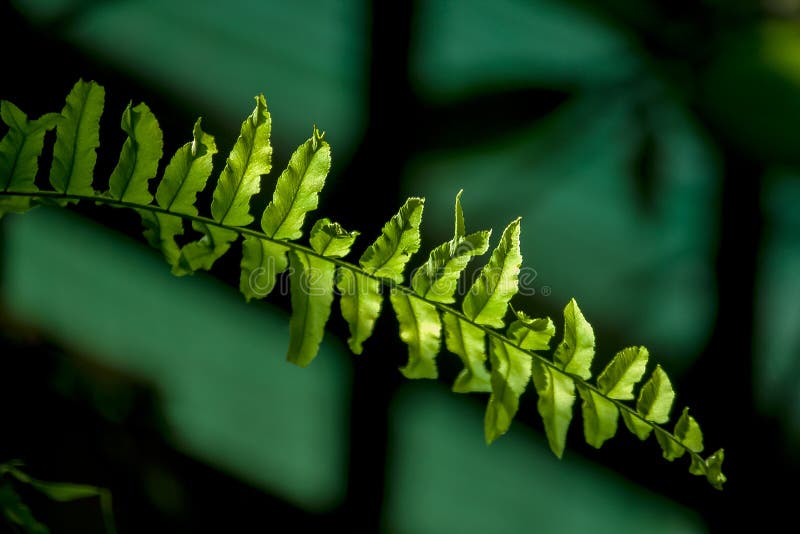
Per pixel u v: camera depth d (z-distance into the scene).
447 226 1.58
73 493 0.90
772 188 1.64
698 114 1.51
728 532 1.64
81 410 1.25
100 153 1.13
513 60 1.55
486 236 0.88
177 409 1.61
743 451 1.62
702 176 1.65
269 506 1.52
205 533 1.34
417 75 1.54
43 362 1.26
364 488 1.64
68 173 0.85
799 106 1.46
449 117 1.48
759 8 1.55
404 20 1.49
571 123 1.52
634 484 1.68
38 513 1.04
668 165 1.55
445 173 1.66
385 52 1.48
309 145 0.87
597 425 0.89
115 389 1.34
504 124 1.49
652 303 1.74
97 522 1.10
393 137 1.46
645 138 1.53
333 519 1.61
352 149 1.50
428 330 0.88
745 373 1.64
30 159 0.85
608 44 1.59
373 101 1.49
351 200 1.46
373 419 1.62
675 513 1.76
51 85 1.14
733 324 1.62
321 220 0.87
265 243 0.87
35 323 1.40
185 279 1.44
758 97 1.47
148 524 1.23
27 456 1.12
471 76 1.54
